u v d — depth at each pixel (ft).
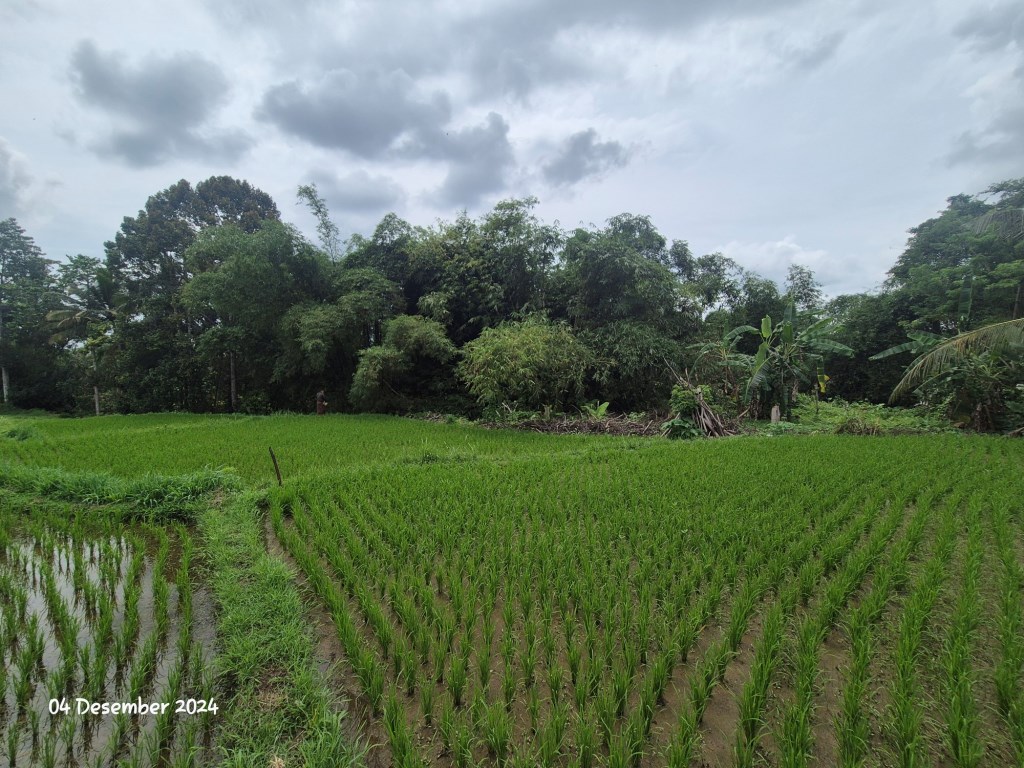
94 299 89.35
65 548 17.80
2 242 104.32
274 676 10.51
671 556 15.78
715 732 9.34
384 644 11.39
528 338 50.34
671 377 61.16
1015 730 8.70
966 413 47.16
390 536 17.49
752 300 80.38
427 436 44.19
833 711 9.77
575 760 8.38
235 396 80.28
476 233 70.08
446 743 8.85
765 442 37.93
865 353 72.33
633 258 60.39
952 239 64.18
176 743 8.98
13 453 34.55
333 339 64.44
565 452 34.96
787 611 12.66
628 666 10.44
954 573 14.73
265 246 64.75
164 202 91.91
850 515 19.72
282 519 19.79
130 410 84.17
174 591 14.75
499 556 15.75
